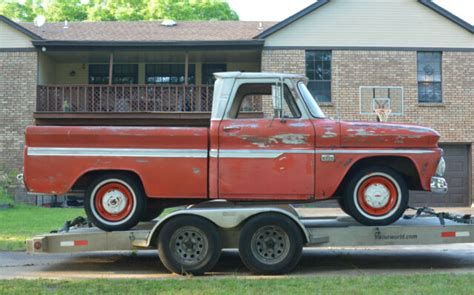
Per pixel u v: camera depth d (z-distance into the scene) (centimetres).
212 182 732
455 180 2036
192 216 726
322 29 2041
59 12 3609
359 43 2038
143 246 741
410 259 866
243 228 725
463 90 2044
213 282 661
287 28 2038
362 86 2028
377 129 748
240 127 738
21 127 2055
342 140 741
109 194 752
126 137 736
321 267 797
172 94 2045
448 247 995
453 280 664
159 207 824
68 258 891
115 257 898
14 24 2048
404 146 750
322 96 2039
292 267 727
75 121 2042
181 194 735
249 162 735
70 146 738
